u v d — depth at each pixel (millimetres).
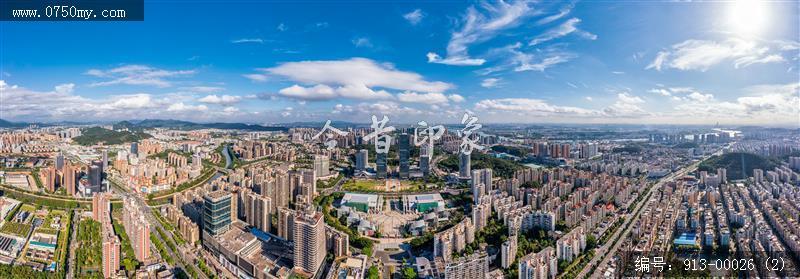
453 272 167750
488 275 177750
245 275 186500
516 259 193000
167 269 192750
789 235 197000
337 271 185375
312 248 177625
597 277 182500
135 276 186875
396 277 186000
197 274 192125
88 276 185250
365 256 198875
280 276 174875
